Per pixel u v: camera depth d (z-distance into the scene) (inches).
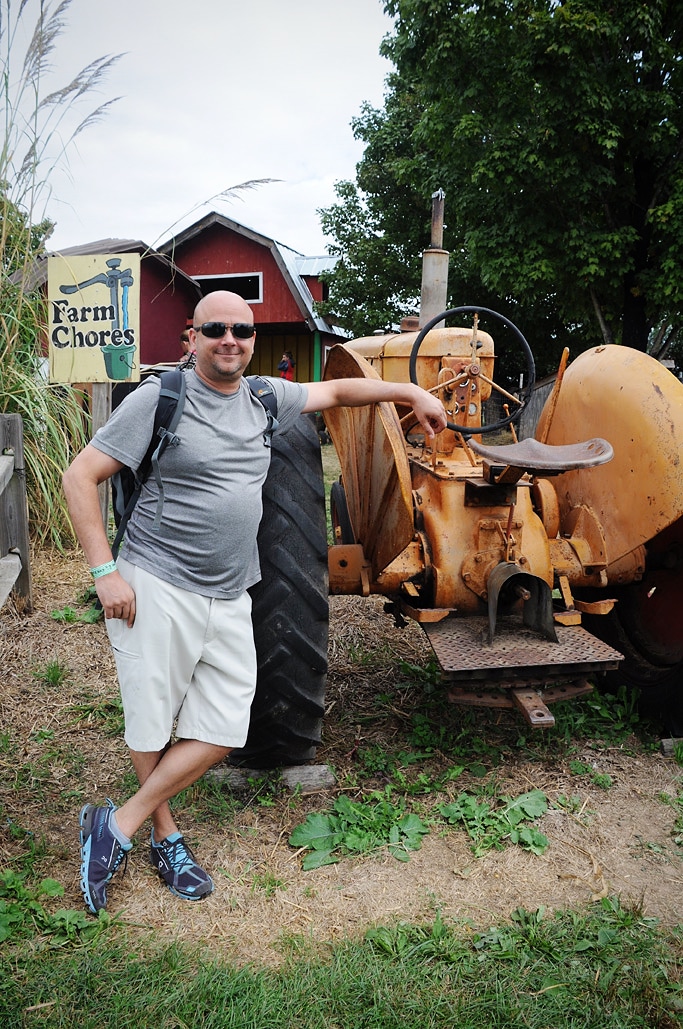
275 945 79.2
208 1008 70.6
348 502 129.1
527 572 104.2
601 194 464.8
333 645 157.6
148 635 80.8
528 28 438.9
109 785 107.7
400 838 96.7
